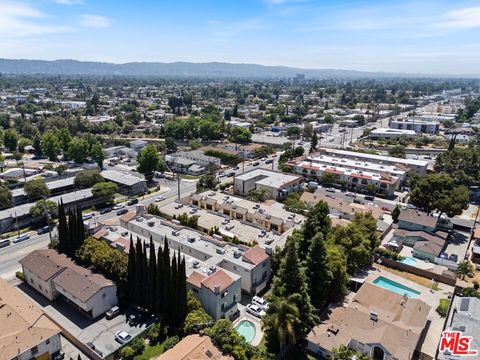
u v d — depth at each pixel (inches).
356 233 3006.9
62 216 2800.2
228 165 6417.3
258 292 2728.8
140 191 4945.9
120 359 2081.7
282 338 1957.4
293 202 4128.9
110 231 3129.9
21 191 4441.4
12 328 2058.3
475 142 7381.9
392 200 4808.1
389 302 2497.5
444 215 4266.7
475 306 2427.4
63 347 2162.9
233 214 3848.4
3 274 2906.0
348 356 1990.7
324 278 2463.1
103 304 2399.1
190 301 2292.1
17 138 7185.0
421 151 7249.0
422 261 3304.6
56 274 2568.9
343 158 6181.1
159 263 2269.9
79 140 6274.6
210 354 1923.0
